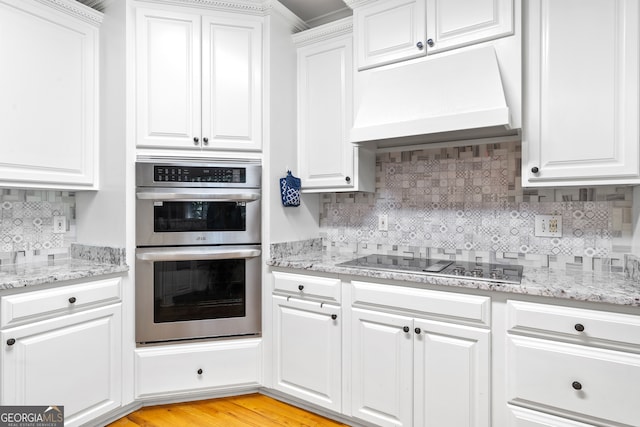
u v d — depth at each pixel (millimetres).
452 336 1529
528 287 1369
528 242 1869
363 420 1796
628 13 1369
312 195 2500
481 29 1626
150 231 1973
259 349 2113
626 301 1213
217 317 2059
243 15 2139
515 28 1548
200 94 2062
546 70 1516
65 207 2166
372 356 1727
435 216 2143
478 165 2010
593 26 1425
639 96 1356
